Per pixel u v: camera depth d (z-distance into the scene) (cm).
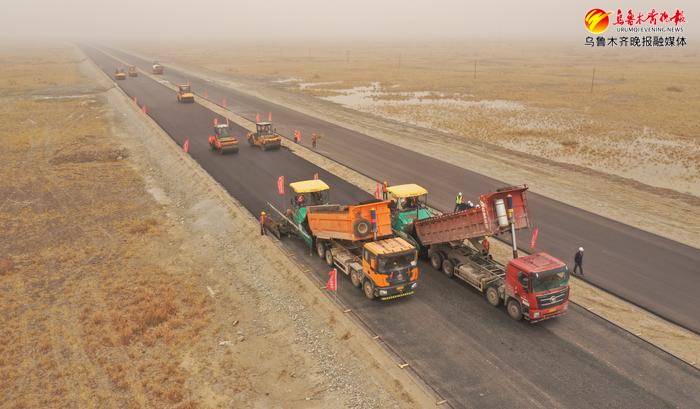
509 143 5038
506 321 1969
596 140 5106
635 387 1584
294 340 1900
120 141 5244
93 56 18475
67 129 5794
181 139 5122
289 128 5716
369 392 1587
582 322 1956
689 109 6738
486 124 5962
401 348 1794
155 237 2947
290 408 1544
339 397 1582
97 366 1761
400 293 2102
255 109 6994
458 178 3822
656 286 2225
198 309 2142
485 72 12594
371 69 13575
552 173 3941
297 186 2759
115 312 2098
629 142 4991
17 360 1794
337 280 2339
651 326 1922
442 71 12938
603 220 2986
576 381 1611
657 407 1496
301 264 2497
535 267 1869
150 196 3678
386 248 2081
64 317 2077
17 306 2161
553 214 3083
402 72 12625
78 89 9138
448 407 1502
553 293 1856
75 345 1883
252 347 1875
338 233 2331
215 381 1680
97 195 3675
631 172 4041
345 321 1975
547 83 9981
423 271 2441
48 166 4388
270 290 2286
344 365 1727
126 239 2908
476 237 2184
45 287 2339
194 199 3550
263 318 2077
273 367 1752
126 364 1764
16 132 5653
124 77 10244
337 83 10288
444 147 4778
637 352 1764
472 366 1689
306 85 10000
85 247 2795
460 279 2338
